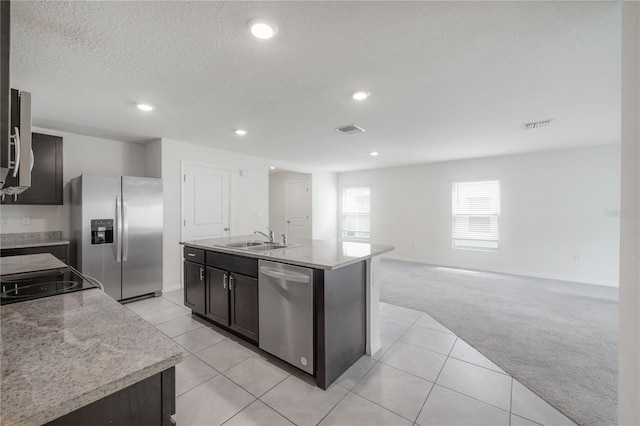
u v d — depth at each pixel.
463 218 5.81
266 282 2.23
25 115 0.99
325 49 1.81
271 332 2.21
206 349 2.42
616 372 2.09
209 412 1.67
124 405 0.67
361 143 4.32
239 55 1.87
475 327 2.89
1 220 3.28
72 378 0.62
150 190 3.76
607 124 3.34
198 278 2.96
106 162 4.02
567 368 2.14
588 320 3.06
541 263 4.99
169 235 4.08
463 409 1.70
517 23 1.56
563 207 4.79
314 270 1.95
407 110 2.89
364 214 7.31
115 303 1.12
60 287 1.35
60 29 1.58
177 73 2.11
